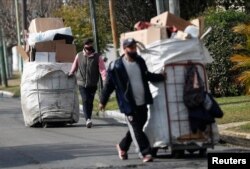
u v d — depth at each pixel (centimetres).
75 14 5741
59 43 2992
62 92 2942
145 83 1845
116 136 2559
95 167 1823
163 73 1856
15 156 2081
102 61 2845
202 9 5025
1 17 8688
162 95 1856
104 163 1881
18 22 6906
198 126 1844
